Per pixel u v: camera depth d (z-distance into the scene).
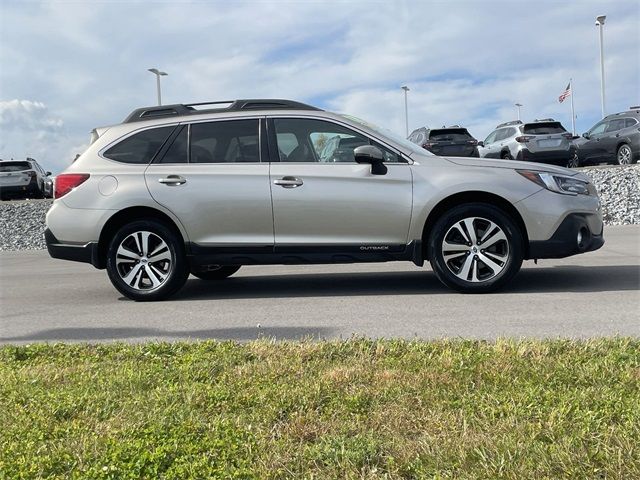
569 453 2.57
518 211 6.50
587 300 6.13
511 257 6.54
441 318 5.60
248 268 9.66
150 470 2.63
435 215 6.75
